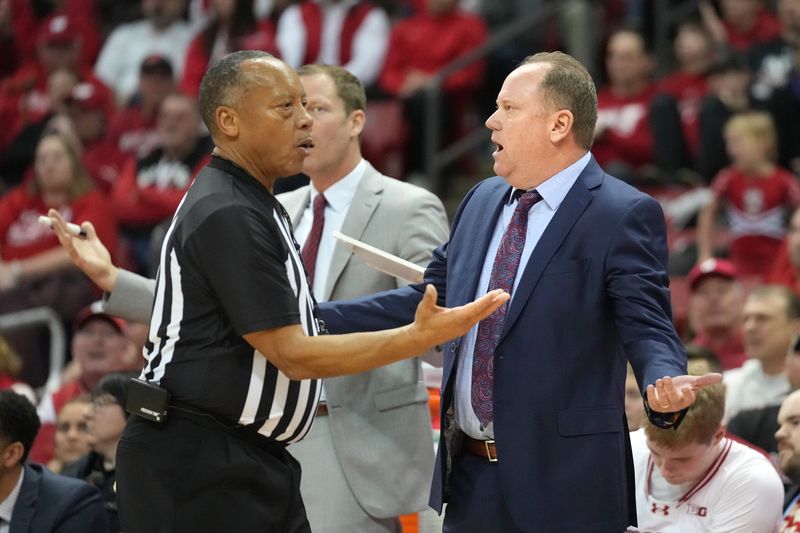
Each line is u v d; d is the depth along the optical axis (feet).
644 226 37.24
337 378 46.11
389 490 45.70
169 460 35.63
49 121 111.34
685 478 46.26
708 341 73.26
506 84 38.83
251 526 36.11
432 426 52.85
